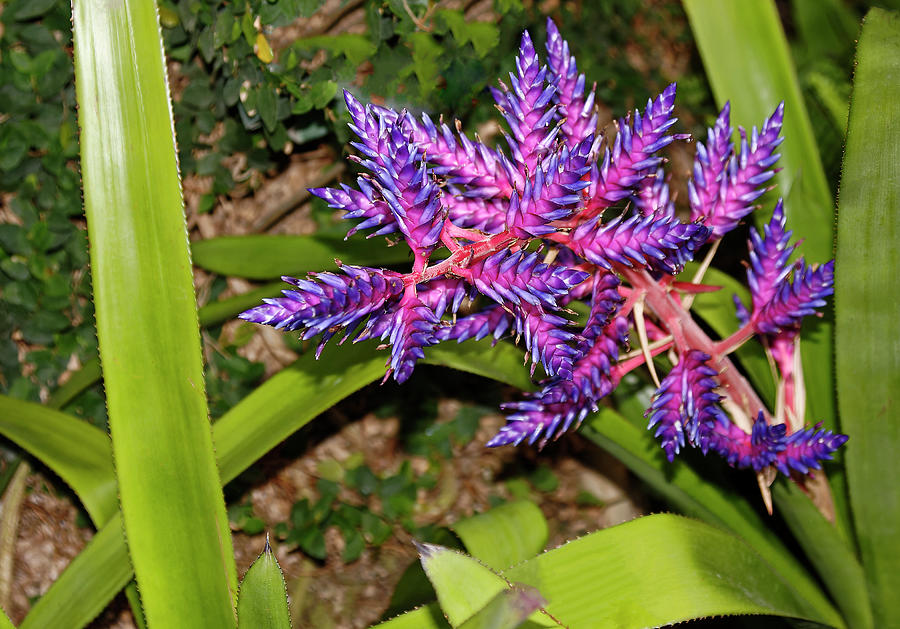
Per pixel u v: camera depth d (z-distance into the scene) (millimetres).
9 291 1827
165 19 1723
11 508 1680
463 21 1581
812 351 1370
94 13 1218
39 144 1767
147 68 1226
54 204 1807
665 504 2082
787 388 1266
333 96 1552
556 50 1161
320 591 1967
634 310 1199
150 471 1202
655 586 1224
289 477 2037
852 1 2086
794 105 1395
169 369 1217
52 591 1291
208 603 1192
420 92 1566
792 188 1379
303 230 2074
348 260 1466
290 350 2004
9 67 1732
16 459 1649
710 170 1194
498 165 1153
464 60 1606
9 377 1871
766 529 1384
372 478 2045
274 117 1604
